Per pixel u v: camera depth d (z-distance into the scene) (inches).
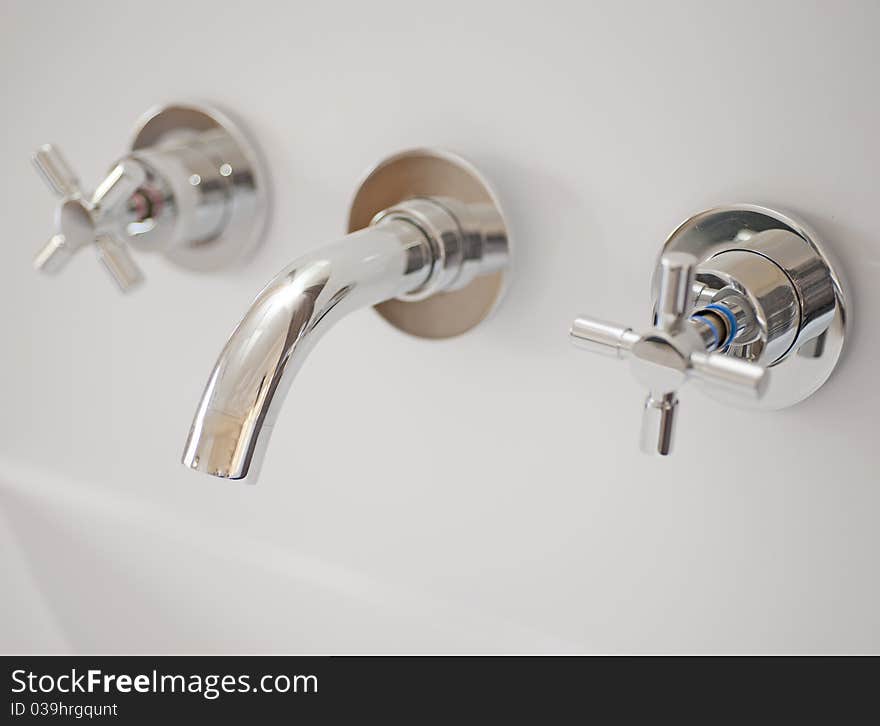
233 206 24.2
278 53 23.2
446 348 23.6
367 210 22.6
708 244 19.3
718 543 21.7
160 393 27.8
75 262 27.8
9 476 30.8
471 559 24.8
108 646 30.3
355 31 22.2
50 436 30.0
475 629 25.1
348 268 18.6
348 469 25.7
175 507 28.6
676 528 22.1
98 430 29.1
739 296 17.7
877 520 19.9
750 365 15.4
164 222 23.2
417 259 20.3
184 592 28.7
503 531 24.2
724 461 21.1
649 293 20.8
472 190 21.4
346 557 26.4
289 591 27.1
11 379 30.0
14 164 27.6
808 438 20.1
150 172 22.8
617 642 23.5
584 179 20.8
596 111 20.3
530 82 20.7
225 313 26.1
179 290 26.5
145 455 28.6
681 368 15.8
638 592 22.9
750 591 21.6
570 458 22.9
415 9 21.5
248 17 23.3
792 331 18.3
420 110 22.0
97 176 26.6
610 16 19.6
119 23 24.9
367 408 25.0
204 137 24.3
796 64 18.2
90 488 29.8
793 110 18.5
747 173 19.1
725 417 20.9
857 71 17.8
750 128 18.9
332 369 25.2
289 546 27.1
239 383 16.8
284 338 17.2
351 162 23.2
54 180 22.5
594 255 21.2
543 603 24.2
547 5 20.1
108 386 28.6
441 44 21.4
